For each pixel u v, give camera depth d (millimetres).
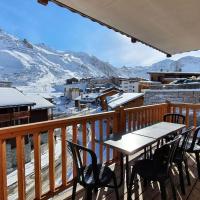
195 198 2631
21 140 2174
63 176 2701
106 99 22531
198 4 2730
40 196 2426
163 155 2309
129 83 39562
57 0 2744
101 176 2230
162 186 2254
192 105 4879
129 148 2289
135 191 2777
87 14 3146
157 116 4887
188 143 3275
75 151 2188
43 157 12008
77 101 41219
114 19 3309
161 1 2668
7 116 14695
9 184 8695
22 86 162500
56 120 2506
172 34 3953
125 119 3654
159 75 38125
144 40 4348
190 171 3367
